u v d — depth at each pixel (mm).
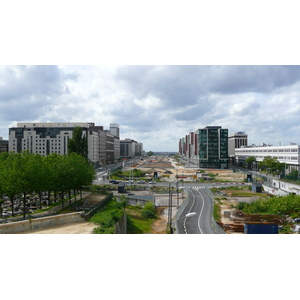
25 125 192000
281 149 156625
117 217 48125
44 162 63000
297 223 54594
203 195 92625
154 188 107375
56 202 71125
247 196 90938
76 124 198125
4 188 53031
